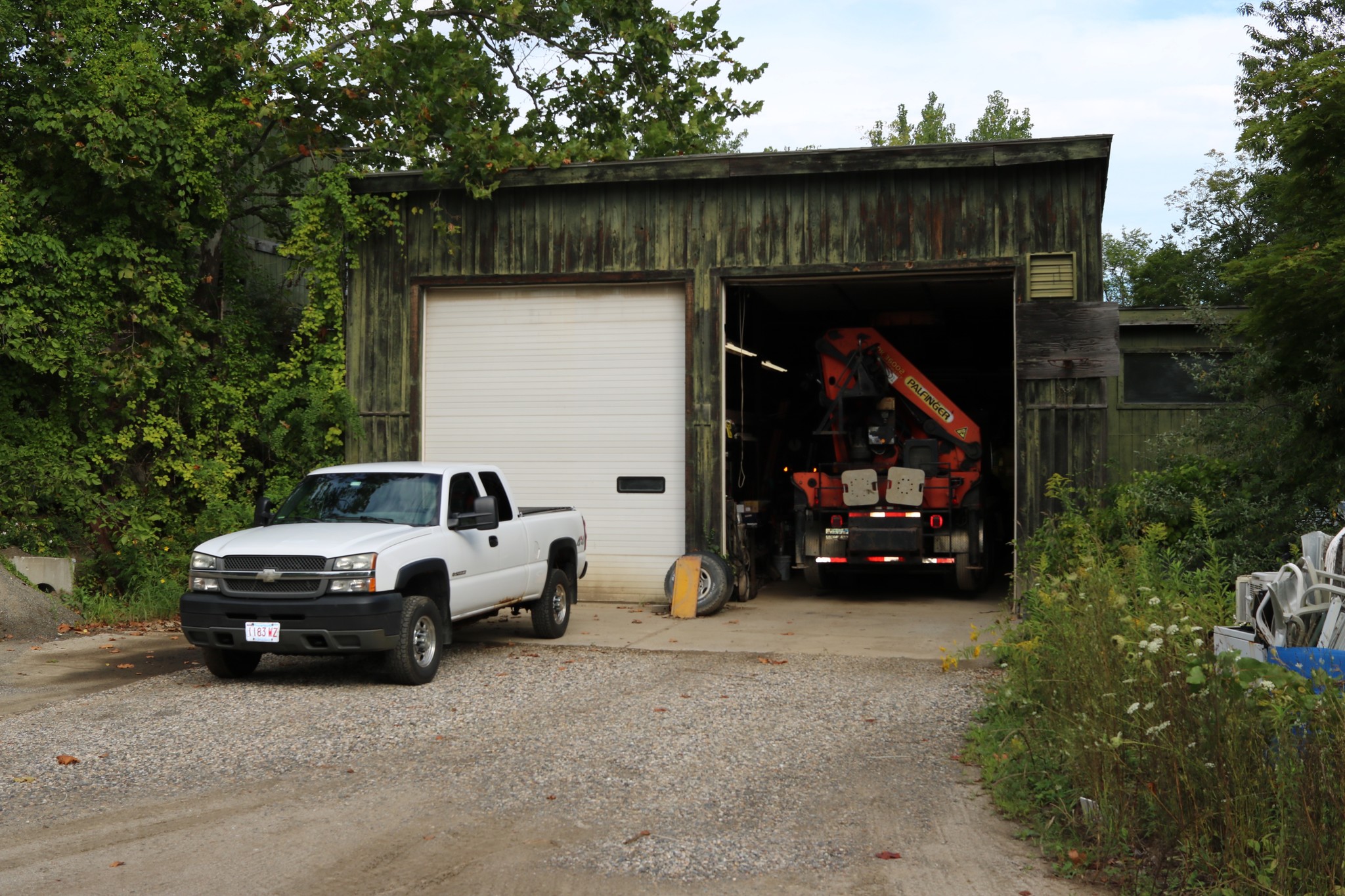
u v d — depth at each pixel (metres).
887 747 7.41
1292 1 27.59
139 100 14.91
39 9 14.61
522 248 15.79
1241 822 4.70
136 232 15.50
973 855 5.32
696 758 7.13
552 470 15.80
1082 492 13.33
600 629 12.91
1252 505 12.22
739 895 4.82
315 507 10.45
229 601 9.20
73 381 14.73
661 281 15.31
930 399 16.06
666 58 19.64
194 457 15.94
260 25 16.92
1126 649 5.98
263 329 17.84
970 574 15.95
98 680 9.83
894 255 14.45
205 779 6.66
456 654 11.14
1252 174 29.52
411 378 16.12
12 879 5.01
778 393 21.11
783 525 19.09
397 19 16.91
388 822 5.85
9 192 14.24
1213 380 16.36
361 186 16.12
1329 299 9.52
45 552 13.88
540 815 5.97
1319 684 4.85
